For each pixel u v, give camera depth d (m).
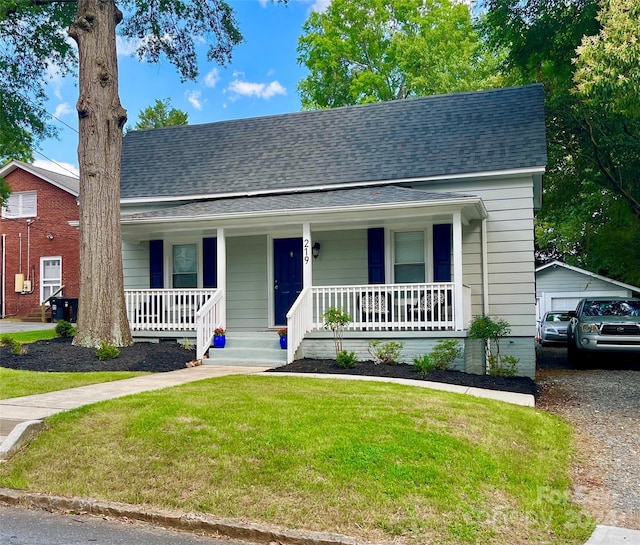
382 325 11.80
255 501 4.68
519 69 20.31
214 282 15.00
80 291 12.57
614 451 6.55
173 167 16.28
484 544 4.12
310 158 15.10
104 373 10.17
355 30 34.03
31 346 12.55
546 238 30.91
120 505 4.78
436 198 11.16
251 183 14.65
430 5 33.56
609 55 11.30
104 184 12.62
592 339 14.19
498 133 13.84
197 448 5.50
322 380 9.00
